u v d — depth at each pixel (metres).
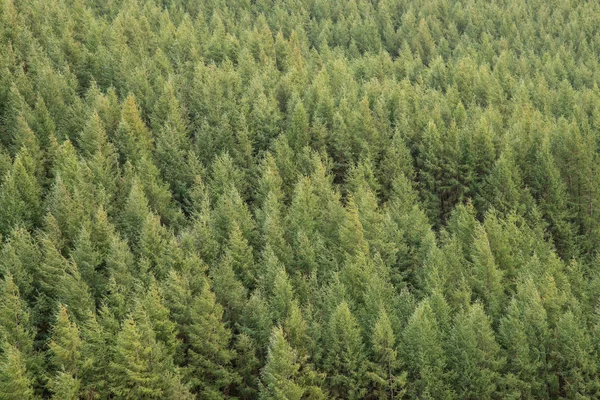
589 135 72.50
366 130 70.62
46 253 45.06
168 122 69.44
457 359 42.78
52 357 37.31
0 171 55.50
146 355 38.03
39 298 43.12
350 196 58.25
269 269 47.75
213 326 41.44
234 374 41.56
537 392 43.41
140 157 63.22
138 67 84.44
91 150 61.97
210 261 50.59
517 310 44.28
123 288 43.62
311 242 54.56
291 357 39.56
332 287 46.34
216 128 69.62
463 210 58.06
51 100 71.75
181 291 43.47
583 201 65.56
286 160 64.50
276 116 72.56
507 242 53.94
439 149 68.19
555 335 44.34
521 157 69.88
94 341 38.38
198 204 57.34
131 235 51.88
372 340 42.50
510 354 44.03
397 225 55.47
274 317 44.50
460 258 52.97
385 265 52.91
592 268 60.41
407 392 42.38
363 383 42.22
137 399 37.72
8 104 70.19
